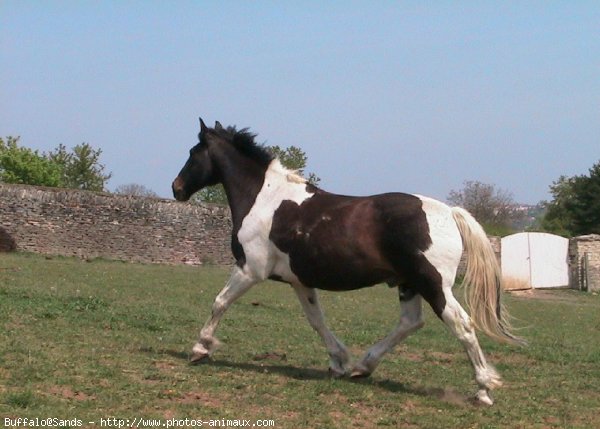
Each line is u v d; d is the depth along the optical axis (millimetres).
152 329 13711
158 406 8664
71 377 9484
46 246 32375
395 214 9547
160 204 34469
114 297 18312
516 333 17656
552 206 72000
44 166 57844
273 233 10336
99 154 62094
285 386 9930
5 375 9320
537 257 35781
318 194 10367
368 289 26453
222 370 10609
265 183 10664
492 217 68000
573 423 9172
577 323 21719
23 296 16250
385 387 10320
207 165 11203
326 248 9859
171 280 24203
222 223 35594
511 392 10711
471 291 9484
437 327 17156
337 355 10703
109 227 33500
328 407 9109
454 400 9820
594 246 36250
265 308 18828
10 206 31938
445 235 9422
